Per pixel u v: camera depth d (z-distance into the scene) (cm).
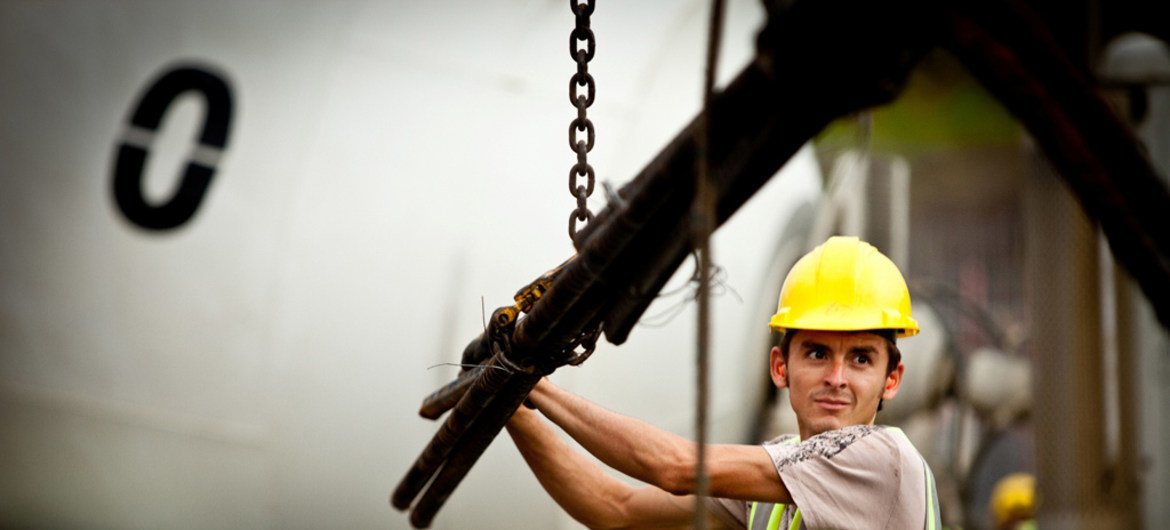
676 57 908
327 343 815
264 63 832
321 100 831
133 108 839
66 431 821
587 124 323
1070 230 776
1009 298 2362
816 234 1015
